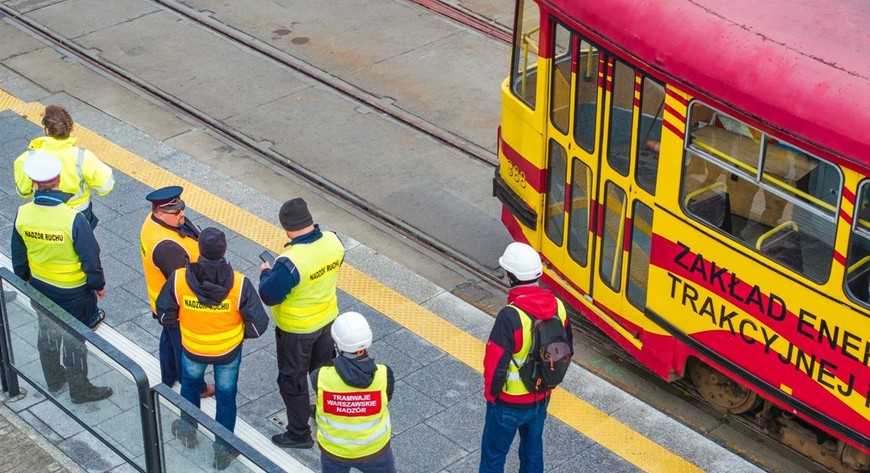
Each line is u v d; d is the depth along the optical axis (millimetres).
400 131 13281
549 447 8461
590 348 9875
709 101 7504
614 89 8375
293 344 7777
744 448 8688
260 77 14430
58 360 7977
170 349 8422
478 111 13586
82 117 13555
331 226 11648
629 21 8023
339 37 15289
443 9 15969
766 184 7363
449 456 8305
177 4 16266
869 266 6941
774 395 7766
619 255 8805
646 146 8211
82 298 8539
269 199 11945
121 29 15625
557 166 9328
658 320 8508
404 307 10203
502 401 7207
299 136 13211
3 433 8359
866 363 7066
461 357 9469
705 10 7711
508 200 10062
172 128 13383
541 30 8984
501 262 7070
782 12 7594
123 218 11430
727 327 7957
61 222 8148
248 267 10672
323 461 7070
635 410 8883
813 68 7008
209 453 6887
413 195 12156
